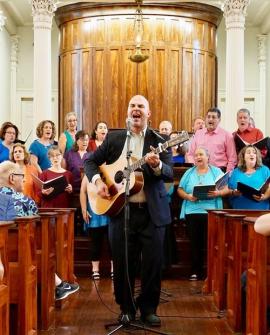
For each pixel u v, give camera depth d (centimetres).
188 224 681
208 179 671
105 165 448
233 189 649
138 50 1016
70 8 1224
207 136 716
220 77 1558
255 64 1564
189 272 727
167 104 1209
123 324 444
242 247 472
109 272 732
